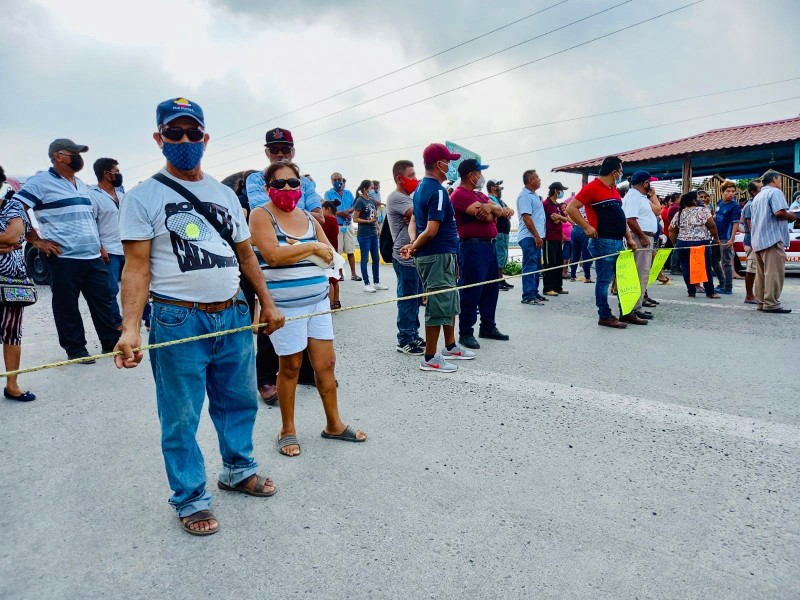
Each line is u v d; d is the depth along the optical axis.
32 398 4.04
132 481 2.79
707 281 8.28
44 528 2.38
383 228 5.35
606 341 5.54
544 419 3.52
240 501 2.58
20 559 2.16
